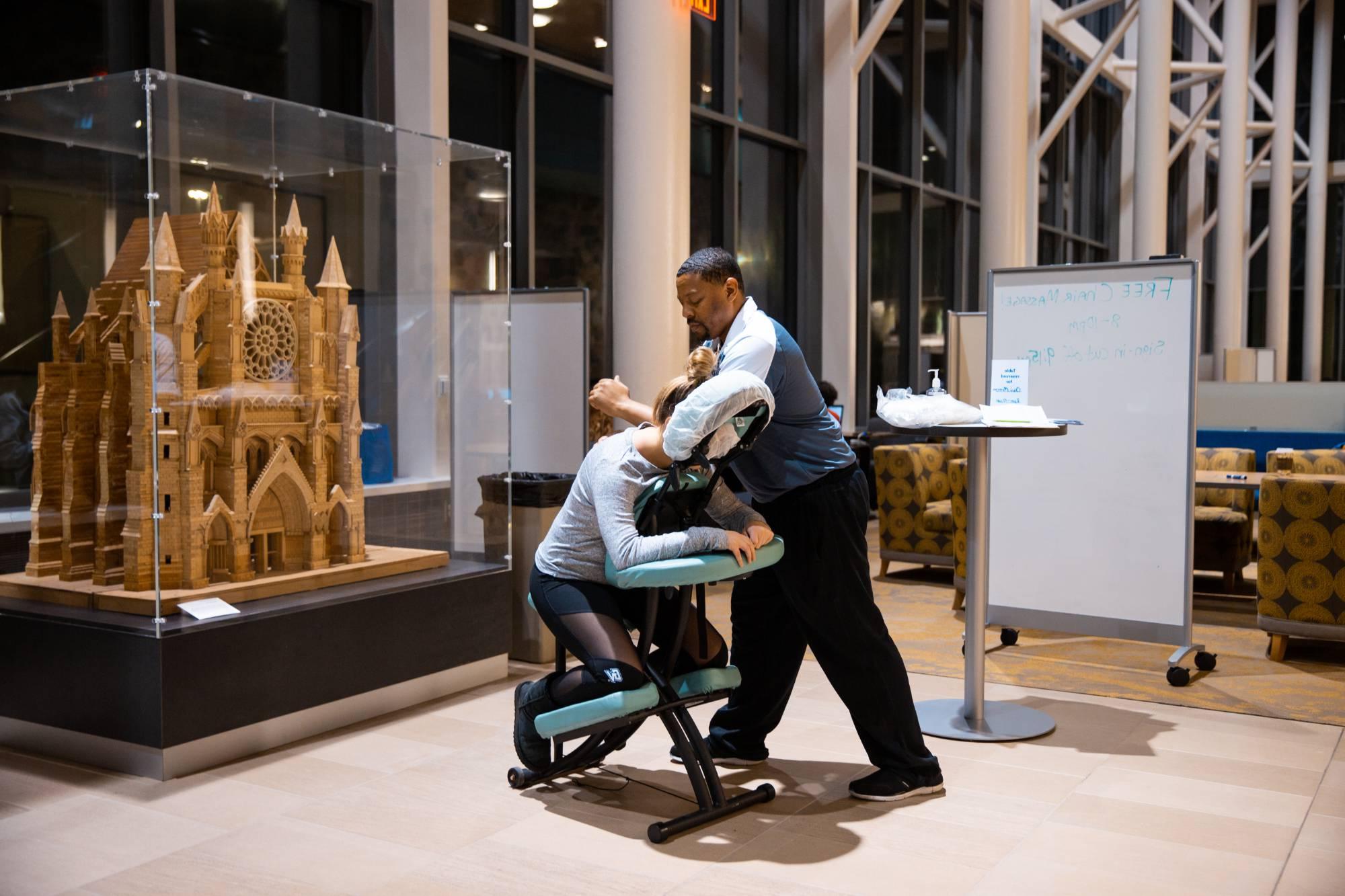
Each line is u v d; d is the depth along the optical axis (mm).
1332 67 22219
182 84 3344
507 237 4602
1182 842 2934
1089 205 17609
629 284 6660
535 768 3254
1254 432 10031
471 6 6652
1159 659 5129
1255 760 3648
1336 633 4918
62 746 3549
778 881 2666
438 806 3158
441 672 4293
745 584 3480
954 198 12812
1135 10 13117
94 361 3496
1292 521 4984
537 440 5766
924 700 4348
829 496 3150
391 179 4082
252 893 2594
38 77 4516
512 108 7055
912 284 12023
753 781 3396
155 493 3389
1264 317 23562
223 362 3566
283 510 3828
